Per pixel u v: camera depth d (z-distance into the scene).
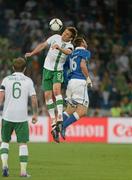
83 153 48.66
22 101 32.06
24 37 77.56
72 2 84.56
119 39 81.06
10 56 72.94
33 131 60.19
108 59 76.75
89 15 83.94
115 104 68.31
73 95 38.25
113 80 72.00
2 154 32.66
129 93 70.19
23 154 32.56
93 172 36.47
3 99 33.41
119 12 85.38
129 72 75.50
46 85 37.91
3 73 69.81
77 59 38.06
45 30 78.06
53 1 84.19
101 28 82.38
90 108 68.38
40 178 33.19
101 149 52.44
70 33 36.94
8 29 79.56
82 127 60.75
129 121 60.56
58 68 37.28
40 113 65.12
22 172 32.94
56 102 37.31
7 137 32.53
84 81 38.19
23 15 80.62
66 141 60.62
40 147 53.91
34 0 83.62
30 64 70.44
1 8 82.38
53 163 41.12
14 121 32.03
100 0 85.75
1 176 33.12
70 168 38.31
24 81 32.22
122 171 37.19
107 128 60.72
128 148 53.78
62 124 37.78
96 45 78.50
